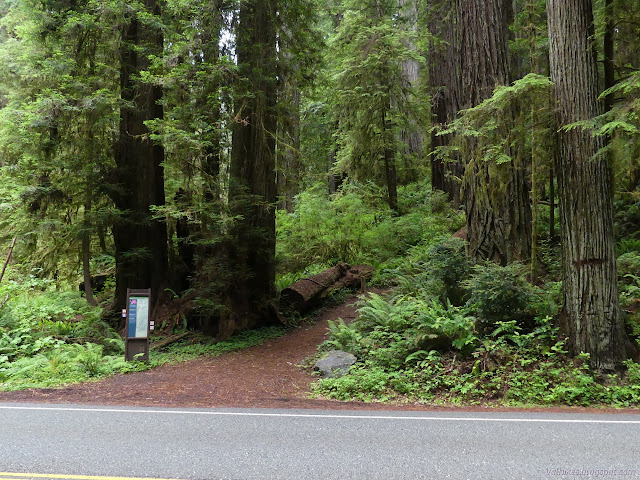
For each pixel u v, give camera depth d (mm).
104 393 7672
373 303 10500
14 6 15195
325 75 16516
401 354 8617
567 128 7320
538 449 4508
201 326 13156
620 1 8359
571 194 7715
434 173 18875
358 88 17328
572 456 4305
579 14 7750
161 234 14031
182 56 12039
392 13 20500
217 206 11766
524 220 10320
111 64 13258
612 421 5582
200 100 11797
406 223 17562
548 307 8469
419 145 23453
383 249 16969
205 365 10172
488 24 10258
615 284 7492
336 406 6746
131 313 10164
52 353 10141
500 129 9352
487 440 4812
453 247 10281
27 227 12422
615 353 7266
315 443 4734
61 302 12883
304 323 13359
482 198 10086
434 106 18984
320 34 13977
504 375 7484
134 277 13562
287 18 13188
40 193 12125
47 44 12977
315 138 24312
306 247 17500
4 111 11281
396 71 17828
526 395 6996
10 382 8430
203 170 12477
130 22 12406
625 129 6348
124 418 5840
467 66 10438
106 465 4117
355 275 15562
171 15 12656
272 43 12922
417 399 7238
